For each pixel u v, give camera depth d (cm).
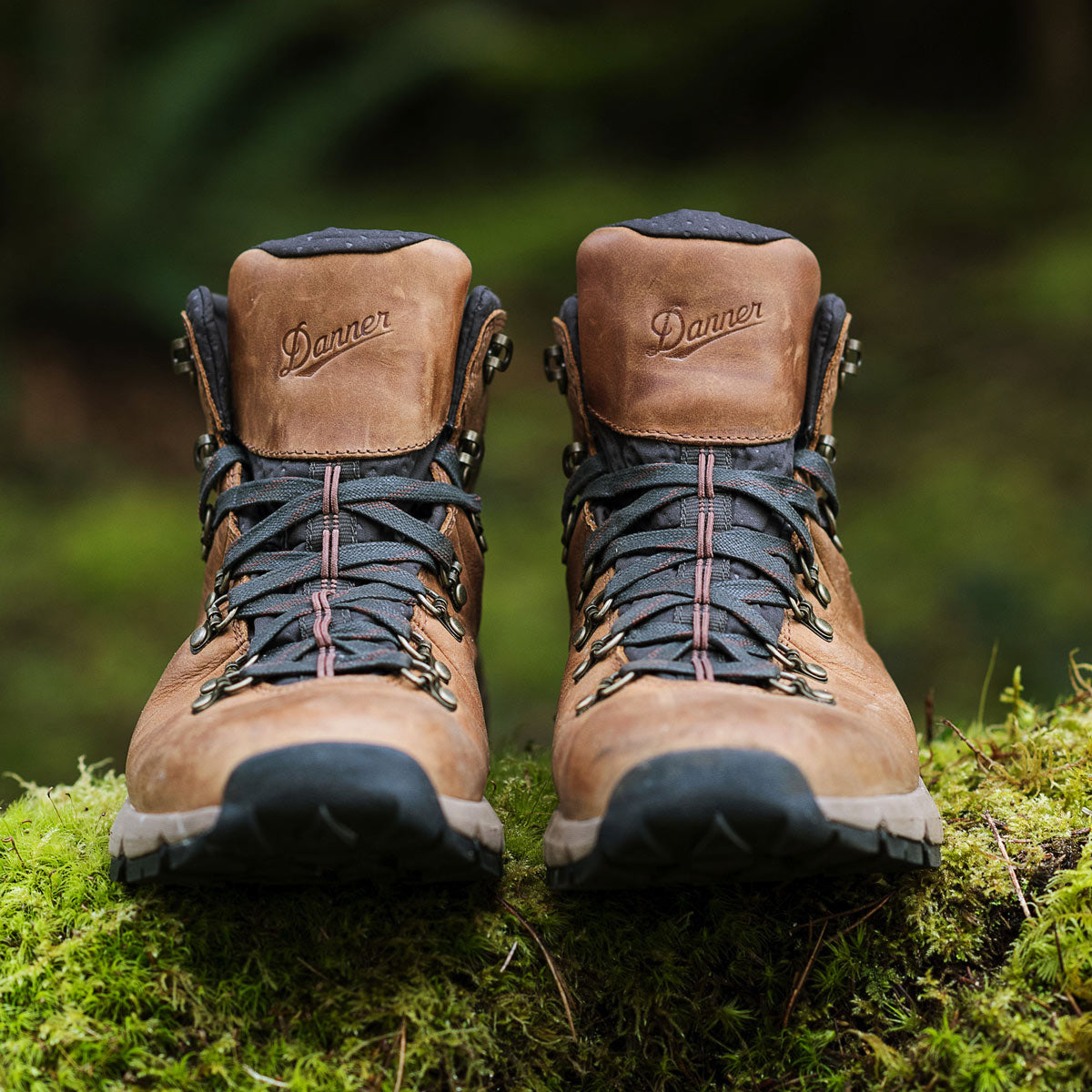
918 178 686
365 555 106
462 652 108
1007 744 132
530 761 135
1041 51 746
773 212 683
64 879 102
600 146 823
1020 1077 91
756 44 823
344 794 79
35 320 534
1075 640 346
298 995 95
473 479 125
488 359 125
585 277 118
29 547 415
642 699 92
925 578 390
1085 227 609
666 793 80
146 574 402
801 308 117
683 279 114
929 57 796
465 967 97
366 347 113
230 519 112
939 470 451
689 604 103
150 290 533
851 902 101
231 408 121
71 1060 91
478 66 798
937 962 100
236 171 625
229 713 91
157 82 587
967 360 519
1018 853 106
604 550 112
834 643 109
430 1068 94
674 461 112
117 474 477
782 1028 98
